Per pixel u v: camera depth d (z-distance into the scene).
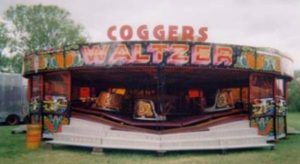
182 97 19.67
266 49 15.07
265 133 15.39
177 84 19.73
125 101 18.84
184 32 14.42
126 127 14.30
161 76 15.30
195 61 13.37
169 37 14.33
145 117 15.24
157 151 11.84
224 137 13.10
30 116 17.25
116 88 19.08
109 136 12.89
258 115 15.24
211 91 19.41
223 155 12.07
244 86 17.59
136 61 13.31
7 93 25.59
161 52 13.21
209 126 14.73
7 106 25.52
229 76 16.69
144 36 14.16
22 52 44.25
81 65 14.12
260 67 14.76
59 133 13.91
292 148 13.88
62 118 15.16
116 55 13.48
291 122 29.16
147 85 19.11
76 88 18.28
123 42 13.43
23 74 17.25
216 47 13.62
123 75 16.42
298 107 48.94
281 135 17.25
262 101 15.45
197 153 12.38
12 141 15.55
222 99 18.53
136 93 19.08
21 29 44.38
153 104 15.31
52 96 15.70
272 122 15.73
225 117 15.74
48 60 15.30
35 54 15.95
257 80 15.52
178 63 13.25
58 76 15.59
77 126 14.41
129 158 11.47
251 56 14.41
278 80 17.39
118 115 16.59
